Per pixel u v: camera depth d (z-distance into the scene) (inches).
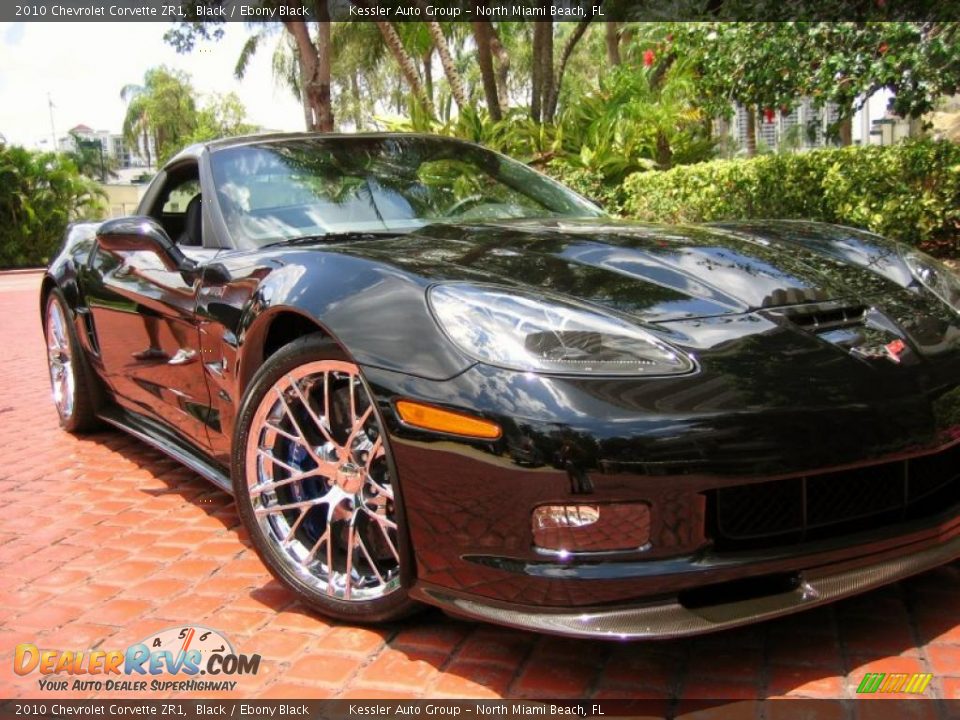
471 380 74.4
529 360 74.1
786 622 85.1
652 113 456.1
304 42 539.5
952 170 250.8
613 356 74.6
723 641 82.4
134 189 1581.0
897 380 78.0
